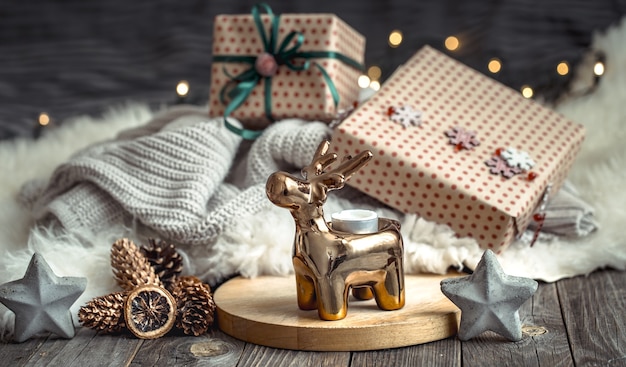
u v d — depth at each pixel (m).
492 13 1.86
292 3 1.96
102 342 1.03
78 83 2.05
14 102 2.04
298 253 1.00
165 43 2.03
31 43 2.07
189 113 1.39
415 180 1.18
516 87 1.80
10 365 0.98
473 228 1.17
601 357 0.97
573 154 1.29
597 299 1.11
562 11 1.82
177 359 0.99
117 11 2.04
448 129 1.23
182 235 1.16
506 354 0.98
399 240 1.02
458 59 1.87
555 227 1.25
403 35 1.91
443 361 0.97
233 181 1.29
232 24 1.30
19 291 1.02
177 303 1.04
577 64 1.66
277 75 1.30
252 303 1.06
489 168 1.19
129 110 1.70
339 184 0.98
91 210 1.20
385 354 0.99
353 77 1.37
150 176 1.21
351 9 1.93
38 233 1.18
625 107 1.45
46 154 1.56
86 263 1.12
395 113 1.23
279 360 0.98
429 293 1.08
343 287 1.00
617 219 1.26
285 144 1.24
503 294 0.99
